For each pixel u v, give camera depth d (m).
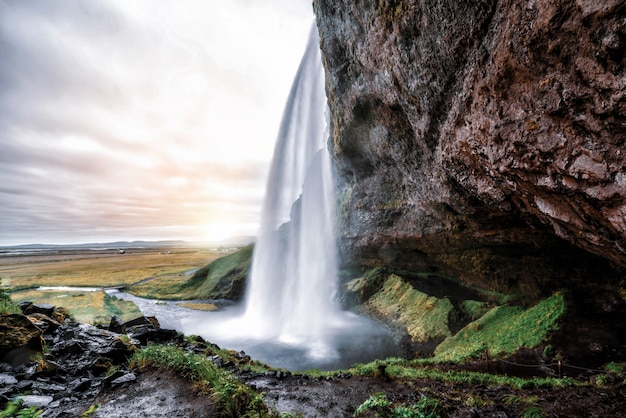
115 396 6.88
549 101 8.34
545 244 19.27
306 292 43.56
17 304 12.11
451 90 12.72
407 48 13.89
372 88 19.53
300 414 8.85
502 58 9.26
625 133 7.01
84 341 9.88
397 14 13.56
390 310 30.61
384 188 30.73
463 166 14.30
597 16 6.36
